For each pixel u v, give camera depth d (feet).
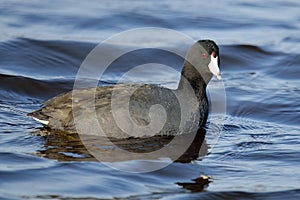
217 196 35.58
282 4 79.05
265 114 51.06
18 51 61.62
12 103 50.90
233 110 51.60
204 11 75.46
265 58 64.13
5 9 72.23
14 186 35.65
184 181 37.45
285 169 39.83
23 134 43.47
